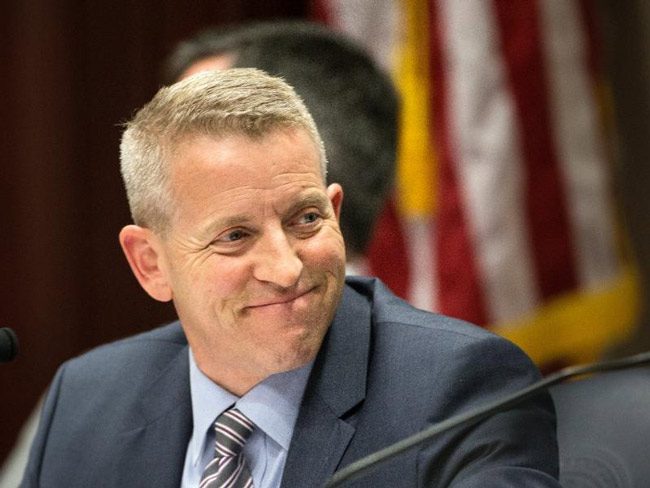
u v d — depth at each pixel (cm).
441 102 782
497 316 769
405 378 373
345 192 534
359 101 553
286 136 344
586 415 434
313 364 383
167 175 349
